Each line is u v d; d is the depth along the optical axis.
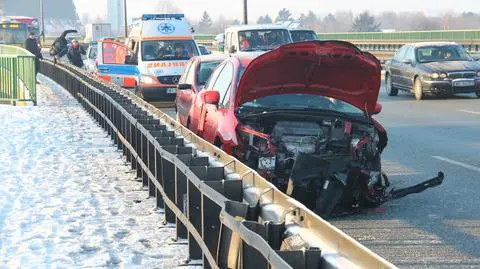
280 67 8.98
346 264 3.73
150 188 9.71
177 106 14.14
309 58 8.81
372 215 8.60
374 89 9.30
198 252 6.73
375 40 54.72
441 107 21.64
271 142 8.76
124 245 7.38
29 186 10.57
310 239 4.23
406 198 9.44
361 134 8.98
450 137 15.08
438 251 7.03
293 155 8.74
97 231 7.95
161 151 8.08
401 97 26.05
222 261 5.30
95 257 6.95
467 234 7.63
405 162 12.09
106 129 17.06
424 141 14.59
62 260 6.86
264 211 5.16
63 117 20.70
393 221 8.28
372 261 3.50
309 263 3.90
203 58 13.66
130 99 15.00
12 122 19.33
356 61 8.86
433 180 9.05
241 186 6.06
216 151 7.61
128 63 24.48
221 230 5.30
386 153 13.12
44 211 8.93
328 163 8.18
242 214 5.21
